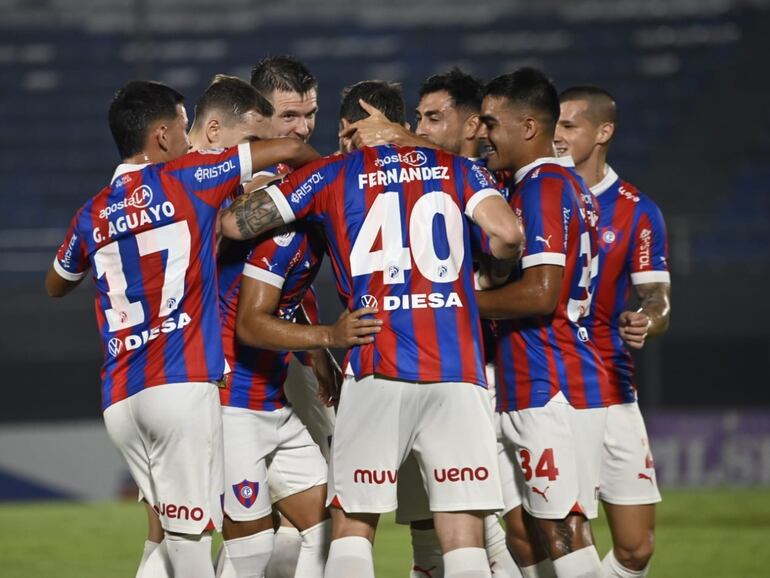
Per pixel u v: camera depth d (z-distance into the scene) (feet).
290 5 286.87
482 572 45.73
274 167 54.54
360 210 46.29
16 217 229.86
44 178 240.53
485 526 56.03
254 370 52.90
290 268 49.24
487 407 46.60
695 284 175.11
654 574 84.28
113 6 282.15
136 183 47.85
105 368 48.91
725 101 255.50
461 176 46.83
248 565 52.95
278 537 58.08
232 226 47.03
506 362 52.26
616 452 58.59
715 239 209.15
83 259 50.08
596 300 58.49
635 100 257.96
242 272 50.96
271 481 55.31
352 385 46.39
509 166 52.90
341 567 45.93
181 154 50.83
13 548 102.37
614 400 58.75
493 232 45.96
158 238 47.50
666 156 242.78
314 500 55.21
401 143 49.26
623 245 59.62
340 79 269.23
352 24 284.20
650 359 153.58
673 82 261.65
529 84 51.90
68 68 266.36
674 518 115.44
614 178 61.46
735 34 271.08
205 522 47.83
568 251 51.03
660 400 167.73
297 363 58.34
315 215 47.29
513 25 281.54
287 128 59.31
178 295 47.57
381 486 46.06
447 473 46.01
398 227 46.01
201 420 47.67
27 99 258.57
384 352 45.50
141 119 49.60
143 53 217.56
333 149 251.19
